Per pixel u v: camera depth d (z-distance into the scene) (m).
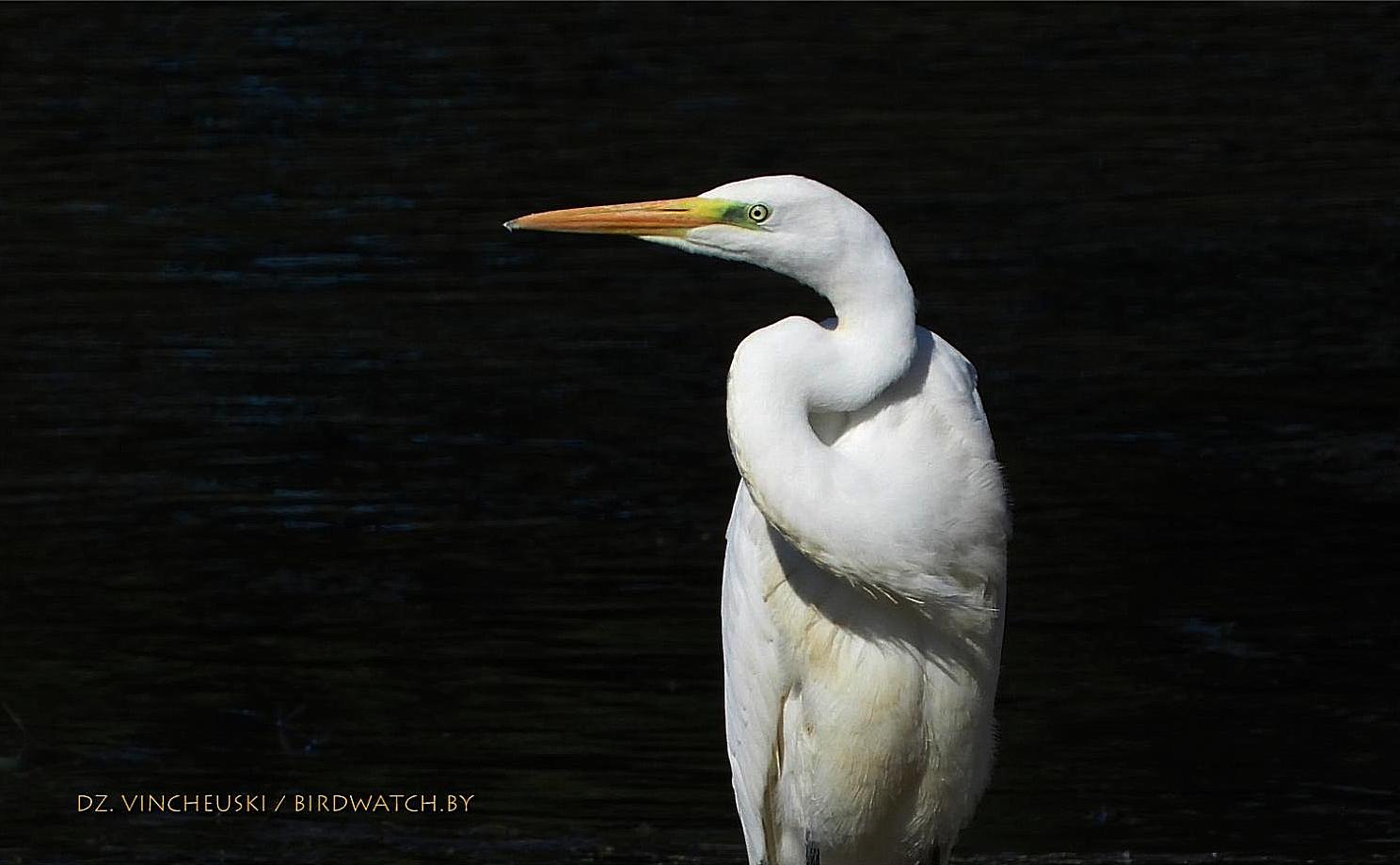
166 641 11.06
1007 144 22.02
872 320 6.46
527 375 15.28
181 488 13.19
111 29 28.05
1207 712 10.15
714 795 9.42
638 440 14.01
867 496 6.40
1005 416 14.36
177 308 16.89
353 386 15.07
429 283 17.53
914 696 6.99
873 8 29.22
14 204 19.89
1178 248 18.30
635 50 26.66
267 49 26.81
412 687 10.48
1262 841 8.84
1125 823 9.07
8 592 11.65
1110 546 12.16
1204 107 23.53
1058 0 29.92
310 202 19.92
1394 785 9.39
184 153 21.77
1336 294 16.97
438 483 13.27
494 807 9.27
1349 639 10.92
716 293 17.34
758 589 7.14
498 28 28.05
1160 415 14.34
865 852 7.56
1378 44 26.75
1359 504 12.70
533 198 19.78
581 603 11.48
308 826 9.10
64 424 14.29
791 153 21.53
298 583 11.80
